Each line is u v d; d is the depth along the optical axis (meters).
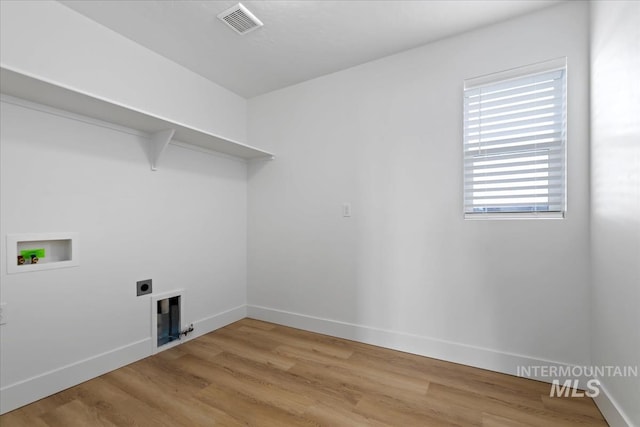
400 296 2.22
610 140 1.37
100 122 1.85
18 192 1.53
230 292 2.82
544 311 1.77
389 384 1.74
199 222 2.52
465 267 2.00
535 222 1.80
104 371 1.85
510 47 1.86
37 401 1.56
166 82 2.29
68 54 1.73
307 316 2.63
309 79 2.66
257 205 2.96
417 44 2.14
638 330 1.12
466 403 1.55
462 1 1.70
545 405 1.54
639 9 1.10
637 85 1.12
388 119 2.29
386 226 2.29
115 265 1.94
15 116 1.52
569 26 1.70
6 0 1.51
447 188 2.06
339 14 1.82
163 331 2.25
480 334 1.95
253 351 2.19
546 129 1.78
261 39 2.07
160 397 1.60
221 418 1.44
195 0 1.69
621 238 1.26
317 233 2.61
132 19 1.85
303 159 2.70
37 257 1.62
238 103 2.96
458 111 2.03
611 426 1.34
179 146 2.36
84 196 1.79
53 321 1.64
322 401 1.57
